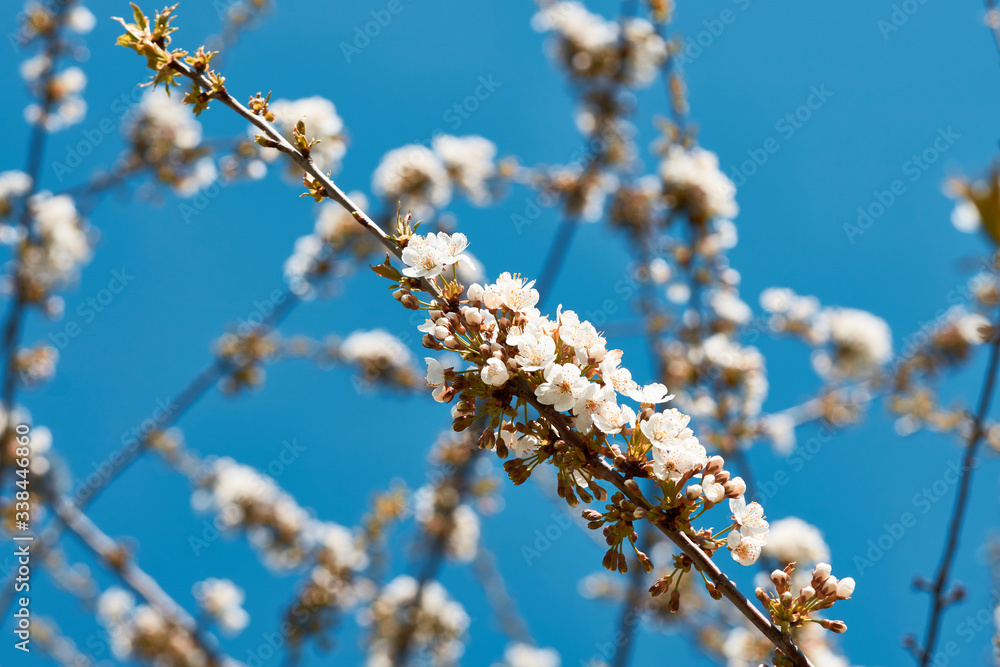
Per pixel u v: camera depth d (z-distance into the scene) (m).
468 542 9.16
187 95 2.95
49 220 7.91
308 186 2.90
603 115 9.12
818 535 7.47
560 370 2.64
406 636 9.05
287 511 9.45
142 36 2.96
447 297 2.88
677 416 2.71
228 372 8.68
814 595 2.54
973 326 7.61
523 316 2.80
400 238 2.89
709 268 7.59
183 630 8.70
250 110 2.97
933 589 4.24
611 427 2.64
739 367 7.51
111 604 8.91
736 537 2.60
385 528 8.77
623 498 2.66
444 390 2.81
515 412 2.78
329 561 8.59
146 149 8.33
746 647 7.43
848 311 8.73
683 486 2.62
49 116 8.21
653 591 2.57
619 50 9.06
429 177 8.96
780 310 8.57
